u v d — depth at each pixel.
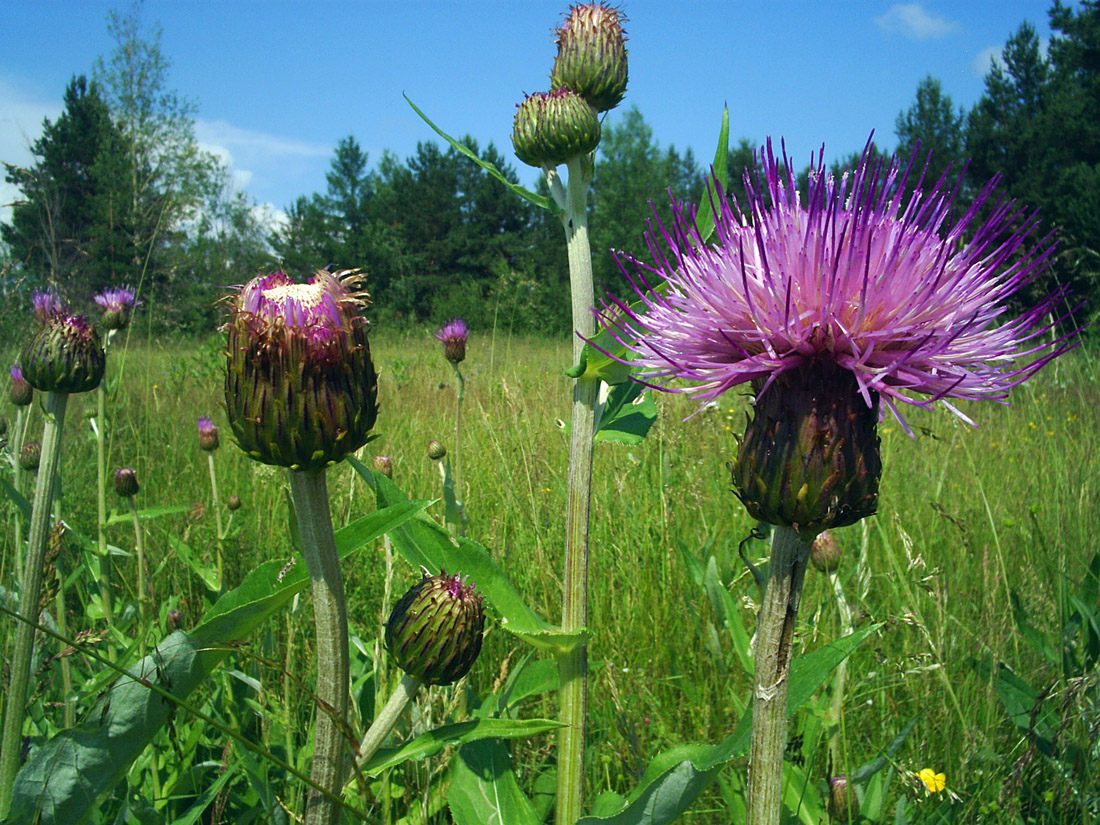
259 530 5.01
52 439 2.29
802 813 2.67
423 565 2.45
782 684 1.81
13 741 2.16
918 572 4.15
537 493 5.24
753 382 1.99
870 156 2.02
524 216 65.38
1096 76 37.50
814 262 1.88
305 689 1.76
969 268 1.96
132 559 4.76
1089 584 3.66
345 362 1.67
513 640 3.88
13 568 3.98
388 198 65.00
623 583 4.37
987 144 37.81
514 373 8.91
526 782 3.22
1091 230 25.16
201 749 3.23
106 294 5.17
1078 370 7.47
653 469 5.36
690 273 2.09
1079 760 2.76
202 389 8.84
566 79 3.08
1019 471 6.12
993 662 3.23
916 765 3.05
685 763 1.82
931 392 1.85
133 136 26.70
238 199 36.06
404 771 2.88
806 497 1.77
